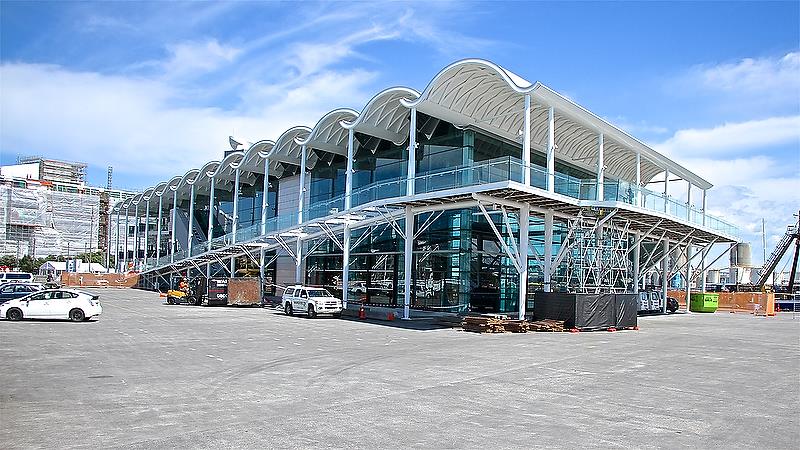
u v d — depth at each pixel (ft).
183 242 228.43
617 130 103.96
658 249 139.64
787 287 221.25
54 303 86.12
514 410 32.55
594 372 46.42
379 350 58.54
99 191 480.64
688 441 26.91
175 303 137.59
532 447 25.43
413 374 44.21
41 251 396.57
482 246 113.50
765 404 35.50
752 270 258.57
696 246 156.15
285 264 159.53
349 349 59.21
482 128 109.70
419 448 25.03
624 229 104.73
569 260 103.04
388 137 121.08
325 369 46.29
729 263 238.07
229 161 167.12
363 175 133.69
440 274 112.16
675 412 32.81
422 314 108.27
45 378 41.29
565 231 120.37
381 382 40.73
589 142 123.13
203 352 55.83
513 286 118.52
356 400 34.76
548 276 96.73
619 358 55.11
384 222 110.22
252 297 131.95
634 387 40.22
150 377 42.06
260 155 151.94
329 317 102.37
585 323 84.33
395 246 122.42
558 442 26.27
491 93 101.24
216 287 131.03
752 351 63.31
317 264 146.10
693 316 129.90
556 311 86.89
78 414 30.76
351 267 134.00
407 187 98.32
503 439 26.63
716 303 148.25
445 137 112.68
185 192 212.84
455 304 108.47
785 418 31.83
